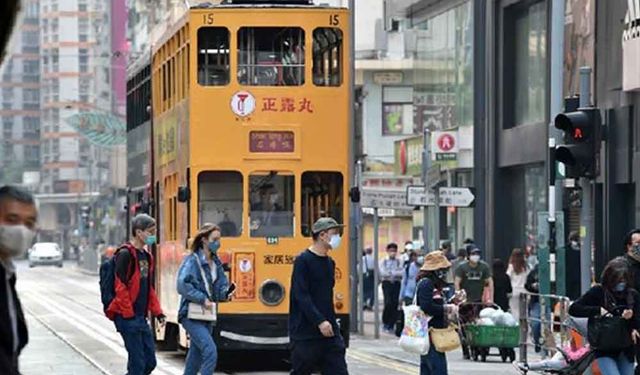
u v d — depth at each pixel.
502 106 86.88
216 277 40.56
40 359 60.22
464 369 54.03
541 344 47.03
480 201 88.75
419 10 101.44
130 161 73.25
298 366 33.38
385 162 135.00
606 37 69.38
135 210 69.12
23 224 16.56
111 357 61.50
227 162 52.81
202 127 52.94
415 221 100.56
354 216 78.12
